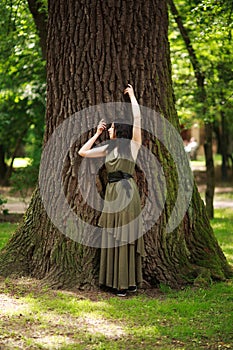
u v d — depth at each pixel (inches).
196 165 1300.4
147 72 295.6
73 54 294.0
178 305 259.4
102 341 217.2
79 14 292.4
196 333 226.5
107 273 274.5
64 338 218.7
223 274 306.8
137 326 233.9
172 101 311.7
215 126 1115.9
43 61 547.8
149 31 296.4
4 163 1079.0
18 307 251.3
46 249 296.0
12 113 848.9
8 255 303.9
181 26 567.2
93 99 291.1
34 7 453.4
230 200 846.5
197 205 320.2
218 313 252.1
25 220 312.7
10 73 594.9
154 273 290.2
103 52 290.7
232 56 579.8
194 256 307.7
